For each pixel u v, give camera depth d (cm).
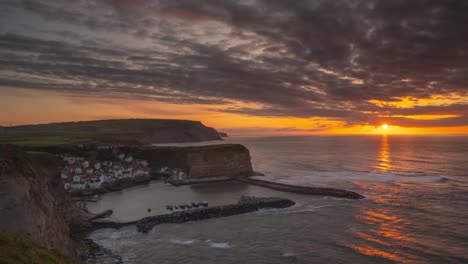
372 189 10581
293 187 10694
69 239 5097
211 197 9638
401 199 9000
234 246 5578
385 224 6719
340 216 7394
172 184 12012
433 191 10056
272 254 5225
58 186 6712
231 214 7644
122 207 8231
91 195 9806
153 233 6284
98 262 4819
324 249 5400
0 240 2408
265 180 12731
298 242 5741
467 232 6109
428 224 6644
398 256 5072
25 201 4075
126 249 5447
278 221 7062
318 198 9375
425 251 5247
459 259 4919
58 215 5109
